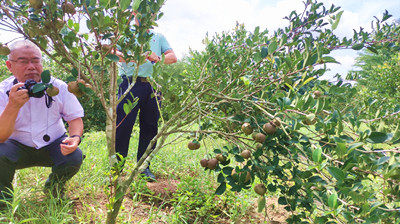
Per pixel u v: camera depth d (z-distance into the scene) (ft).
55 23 5.38
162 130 7.31
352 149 4.62
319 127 5.61
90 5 5.50
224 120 6.92
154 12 6.24
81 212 8.64
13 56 7.96
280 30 9.98
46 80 5.20
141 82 11.60
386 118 6.16
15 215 8.03
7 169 8.36
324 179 5.76
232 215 9.04
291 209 6.07
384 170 4.90
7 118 7.57
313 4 9.66
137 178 10.73
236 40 11.41
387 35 8.57
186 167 13.69
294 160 5.84
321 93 7.02
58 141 9.22
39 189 9.84
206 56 9.30
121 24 5.70
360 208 4.67
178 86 7.92
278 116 5.95
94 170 11.42
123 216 8.00
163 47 12.00
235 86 8.32
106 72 6.44
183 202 9.00
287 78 5.98
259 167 5.87
